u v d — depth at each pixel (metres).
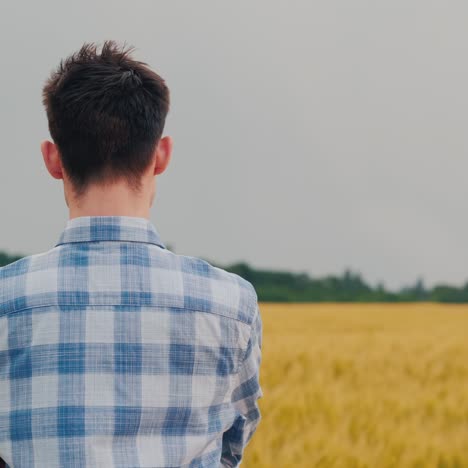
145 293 1.41
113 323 1.38
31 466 1.32
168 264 1.45
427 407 5.86
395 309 27.62
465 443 4.70
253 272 50.41
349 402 5.71
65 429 1.31
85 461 1.30
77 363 1.35
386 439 4.76
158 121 1.47
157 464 1.34
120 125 1.42
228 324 1.46
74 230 1.44
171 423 1.39
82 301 1.38
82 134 1.42
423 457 4.45
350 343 9.88
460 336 11.70
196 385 1.42
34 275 1.40
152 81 1.48
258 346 1.54
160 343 1.39
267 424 4.89
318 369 7.43
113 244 1.43
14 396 1.35
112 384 1.35
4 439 1.35
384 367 7.84
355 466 4.34
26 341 1.36
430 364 8.15
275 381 6.75
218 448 1.48
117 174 1.44
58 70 1.49
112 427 1.33
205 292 1.45
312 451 4.43
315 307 29.98
